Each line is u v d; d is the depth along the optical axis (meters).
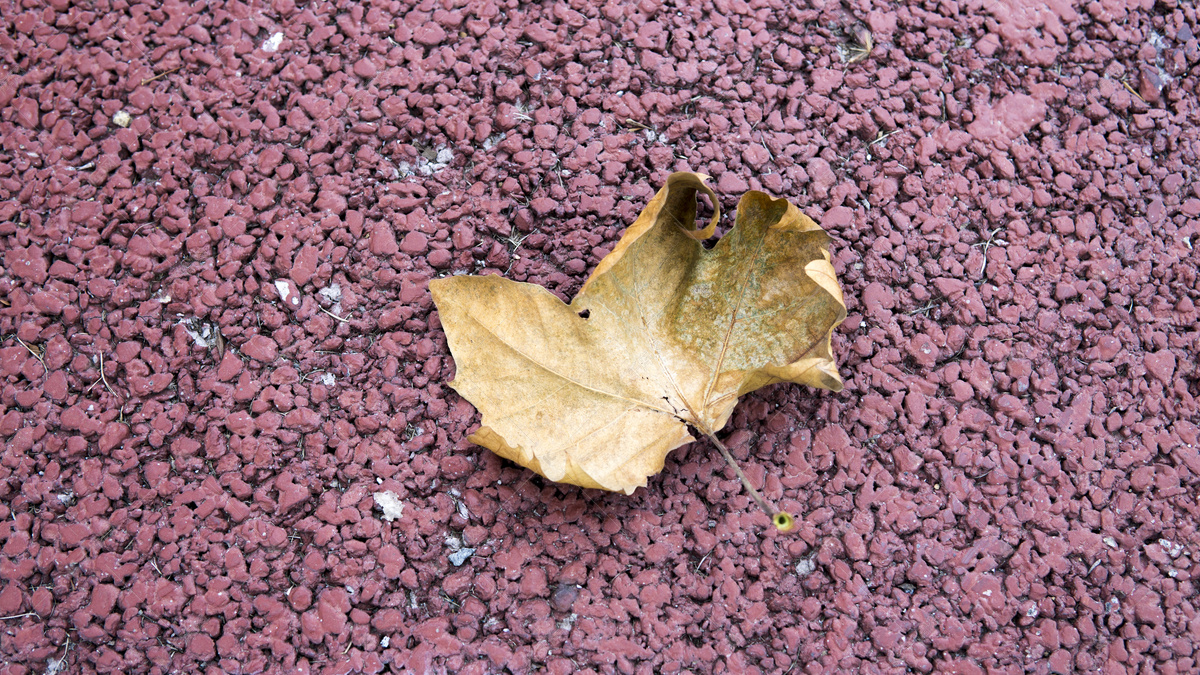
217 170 1.04
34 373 1.02
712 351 1.00
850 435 1.02
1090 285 1.04
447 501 1.01
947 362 1.03
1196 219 1.05
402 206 1.03
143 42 1.05
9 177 1.04
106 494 1.01
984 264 1.04
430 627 1.00
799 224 0.98
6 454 1.02
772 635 1.00
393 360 1.02
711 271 1.00
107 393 1.02
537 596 1.00
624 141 1.04
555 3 1.05
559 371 0.99
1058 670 1.00
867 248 1.03
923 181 1.04
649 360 1.00
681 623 1.00
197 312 1.03
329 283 1.03
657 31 1.05
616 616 1.00
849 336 1.03
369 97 1.04
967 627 1.00
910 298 1.03
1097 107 1.05
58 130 1.04
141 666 1.00
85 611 1.00
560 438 0.99
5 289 1.03
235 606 1.00
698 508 1.01
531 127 1.04
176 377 1.02
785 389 1.02
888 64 1.05
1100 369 1.03
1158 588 1.01
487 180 1.04
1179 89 1.06
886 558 1.01
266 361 1.02
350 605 1.00
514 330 0.99
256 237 1.03
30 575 1.00
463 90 1.04
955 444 1.02
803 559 1.01
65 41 1.05
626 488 0.98
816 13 1.06
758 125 1.04
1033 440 1.02
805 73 1.05
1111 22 1.06
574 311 0.99
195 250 1.03
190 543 1.00
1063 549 1.01
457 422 1.02
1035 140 1.05
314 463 1.01
